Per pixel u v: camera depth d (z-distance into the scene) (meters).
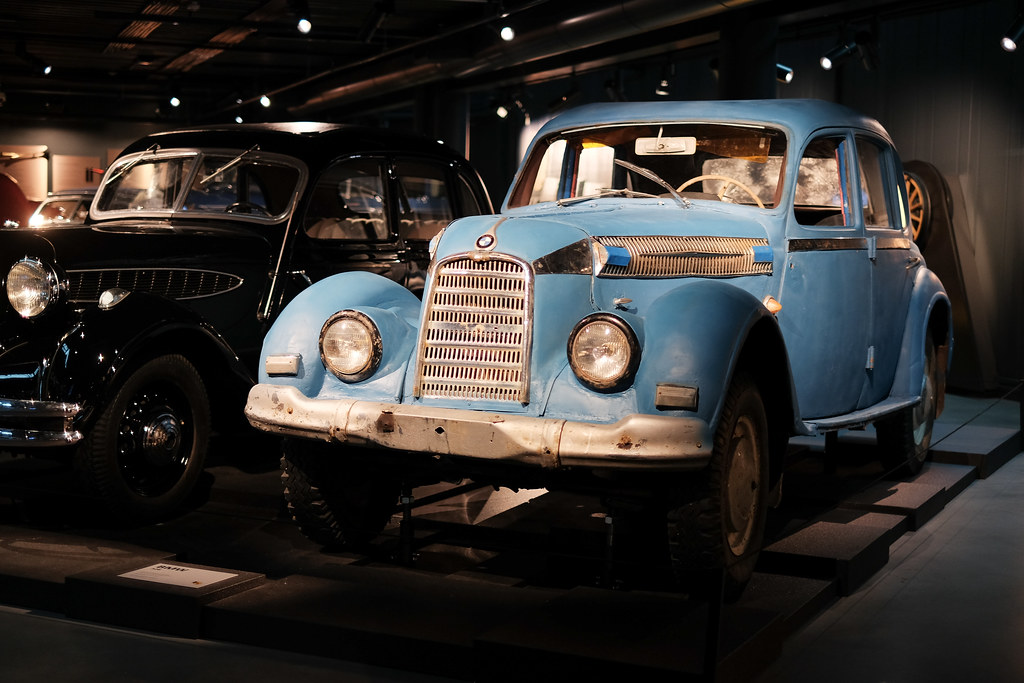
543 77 13.41
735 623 3.09
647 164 4.55
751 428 3.59
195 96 18.53
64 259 4.70
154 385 4.44
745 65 9.48
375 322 3.64
